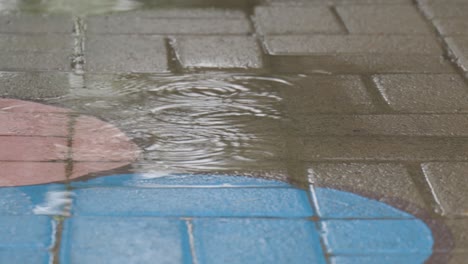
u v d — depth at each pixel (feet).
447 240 12.69
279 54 20.35
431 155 15.47
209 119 16.80
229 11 23.40
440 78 19.24
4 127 15.99
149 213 13.20
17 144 15.31
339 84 18.71
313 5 24.12
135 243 12.40
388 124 16.76
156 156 15.14
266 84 18.62
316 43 21.13
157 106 17.33
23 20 22.13
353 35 21.81
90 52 20.10
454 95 18.34
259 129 16.40
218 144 15.71
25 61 19.39
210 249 12.30
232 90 18.24
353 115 17.15
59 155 15.01
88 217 13.03
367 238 12.69
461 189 14.26
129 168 14.64
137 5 23.73
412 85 18.78
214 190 13.97
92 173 14.40
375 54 20.57
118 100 17.53
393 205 13.70
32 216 13.00
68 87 18.07
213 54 20.22
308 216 13.26
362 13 23.52
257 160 15.11
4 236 12.44
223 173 14.60
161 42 20.90
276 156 15.29
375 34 21.93
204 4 23.97
